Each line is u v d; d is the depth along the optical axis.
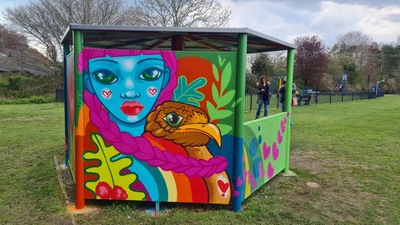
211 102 3.07
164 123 3.12
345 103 21.53
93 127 3.16
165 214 3.18
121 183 3.23
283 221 3.10
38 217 3.10
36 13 21.05
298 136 7.96
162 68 3.03
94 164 3.21
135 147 3.17
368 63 54.84
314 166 5.19
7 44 25.16
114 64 3.04
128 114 3.11
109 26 2.91
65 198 3.59
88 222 3.01
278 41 3.75
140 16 21.20
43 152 5.96
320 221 3.12
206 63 3.02
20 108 14.62
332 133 8.42
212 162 3.16
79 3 20.97
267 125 3.91
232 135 3.12
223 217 3.09
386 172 4.83
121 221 3.02
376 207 3.50
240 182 3.20
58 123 9.91
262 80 10.39
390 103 22.11
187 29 2.90
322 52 36.91
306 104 19.36
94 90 3.09
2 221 3.01
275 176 4.58
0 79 21.55
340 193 3.93
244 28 2.91
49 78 22.00
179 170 3.19
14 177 4.41
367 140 7.44
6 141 6.97
